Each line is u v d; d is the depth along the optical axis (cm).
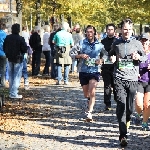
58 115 1391
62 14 3928
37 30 2617
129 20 1017
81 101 1698
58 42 2194
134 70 1014
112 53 1039
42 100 1709
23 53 1734
